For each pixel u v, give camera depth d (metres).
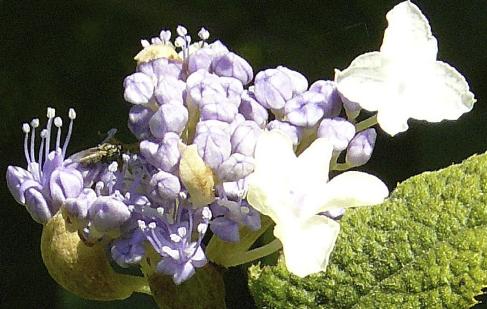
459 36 0.37
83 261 0.26
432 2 0.37
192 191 0.25
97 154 0.27
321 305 0.27
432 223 0.27
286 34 0.39
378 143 0.36
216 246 0.26
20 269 0.39
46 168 0.27
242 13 0.39
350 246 0.27
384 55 0.26
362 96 0.26
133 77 0.26
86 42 0.40
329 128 0.26
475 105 0.36
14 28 0.40
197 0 0.39
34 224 0.39
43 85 0.40
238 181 0.25
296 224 0.25
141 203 0.26
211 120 0.26
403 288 0.27
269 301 0.27
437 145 0.36
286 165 0.25
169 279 0.26
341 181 0.25
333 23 0.39
